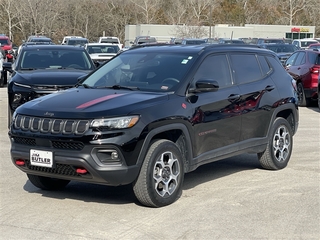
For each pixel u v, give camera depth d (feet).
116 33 219.61
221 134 24.30
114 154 20.13
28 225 19.62
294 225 19.83
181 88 22.77
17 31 207.72
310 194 23.72
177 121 21.89
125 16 221.05
